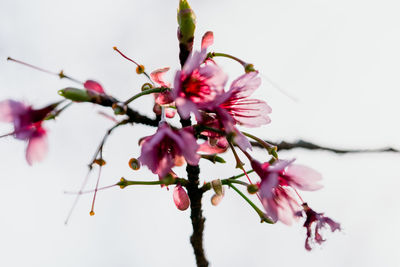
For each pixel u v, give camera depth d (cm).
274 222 55
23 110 53
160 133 52
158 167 53
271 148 54
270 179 53
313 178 53
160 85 55
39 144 54
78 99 52
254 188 54
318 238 55
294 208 54
